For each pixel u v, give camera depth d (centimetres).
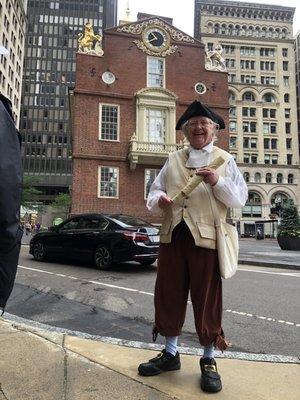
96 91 2545
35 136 10094
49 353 336
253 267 1167
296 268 1095
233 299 666
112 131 2548
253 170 7462
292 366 332
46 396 257
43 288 743
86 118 2509
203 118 303
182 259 295
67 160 10081
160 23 2753
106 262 997
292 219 1952
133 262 1175
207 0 8181
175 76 2723
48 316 537
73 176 2444
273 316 552
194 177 283
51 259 1220
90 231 1052
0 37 5928
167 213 301
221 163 287
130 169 2531
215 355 358
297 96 8894
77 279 852
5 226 228
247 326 501
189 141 310
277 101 7950
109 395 260
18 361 316
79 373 295
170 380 288
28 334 388
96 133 2509
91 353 341
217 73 2812
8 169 228
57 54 10488
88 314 552
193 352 361
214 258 288
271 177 7506
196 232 283
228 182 284
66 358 325
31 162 9969
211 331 283
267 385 289
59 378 285
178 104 2686
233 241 296
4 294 245
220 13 8250
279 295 701
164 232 299
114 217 1057
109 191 2484
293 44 8238
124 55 2648
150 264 1095
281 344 429
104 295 683
